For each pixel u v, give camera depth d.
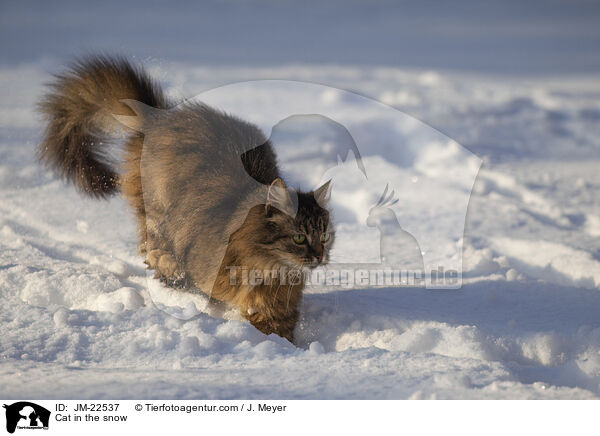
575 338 7.82
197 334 7.14
